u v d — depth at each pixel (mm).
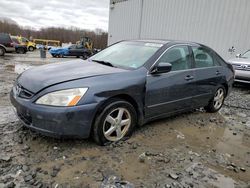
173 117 4422
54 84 2703
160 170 2635
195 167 2762
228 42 10594
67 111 2596
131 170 2578
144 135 3480
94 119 2863
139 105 3268
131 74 3186
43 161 2596
